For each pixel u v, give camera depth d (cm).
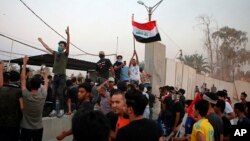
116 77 1273
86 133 193
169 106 988
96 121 196
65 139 966
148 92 1245
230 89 3931
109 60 1105
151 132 363
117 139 365
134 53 1387
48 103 991
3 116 575
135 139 354
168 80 2172
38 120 602
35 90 590
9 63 1761
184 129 746
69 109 1016
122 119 451
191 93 2798
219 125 570
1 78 588
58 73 931
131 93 381
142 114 378
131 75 1321
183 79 2542
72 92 1014
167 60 2138
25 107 586
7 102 576
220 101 636
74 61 1992
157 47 1911
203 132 487
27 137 592
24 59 603
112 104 462
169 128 978
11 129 579
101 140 195
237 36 5684
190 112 690
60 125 952
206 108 505
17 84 607
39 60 1836
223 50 5734
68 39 919
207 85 3294
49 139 894
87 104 513
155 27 1463
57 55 926
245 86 4191
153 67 1841
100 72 1093
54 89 941
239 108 634
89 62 2033
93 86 848
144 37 1455
